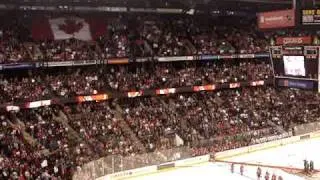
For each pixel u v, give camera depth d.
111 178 39.53
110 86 49.16
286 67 31.23
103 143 43.16
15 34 48.75
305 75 29.75
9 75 47.62
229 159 49.09
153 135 46.94
